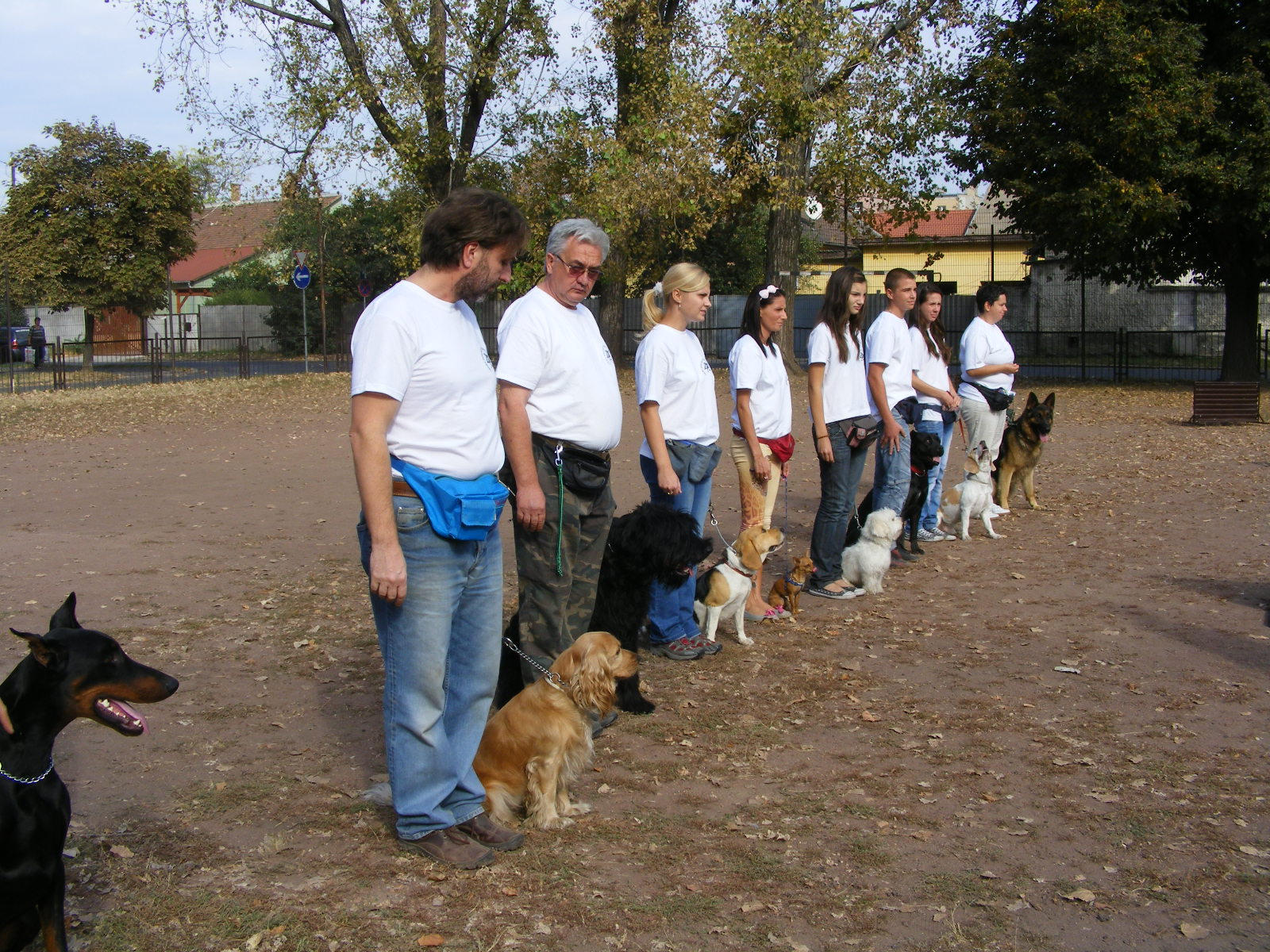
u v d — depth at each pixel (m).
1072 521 9.23
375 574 3.10
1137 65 19.69
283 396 22.77
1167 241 23.62
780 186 21.17
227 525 9.43
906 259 42.69
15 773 2.63
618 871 3.38
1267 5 20.31
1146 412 18.11
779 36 20.70
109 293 32.97
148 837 3.58
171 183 33.25
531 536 4.21
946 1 21.39
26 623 6.20
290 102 22.39
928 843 3.56
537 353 4.06
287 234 42.31
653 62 22.34
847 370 6.59
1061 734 4.53
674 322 5.37
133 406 20.91
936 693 5.07
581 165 23.33
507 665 4.57
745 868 3.39
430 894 3.22
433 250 3.22
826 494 6.77
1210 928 3.03
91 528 9.24
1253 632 5.89
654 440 5.22
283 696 5.06
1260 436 14.71
